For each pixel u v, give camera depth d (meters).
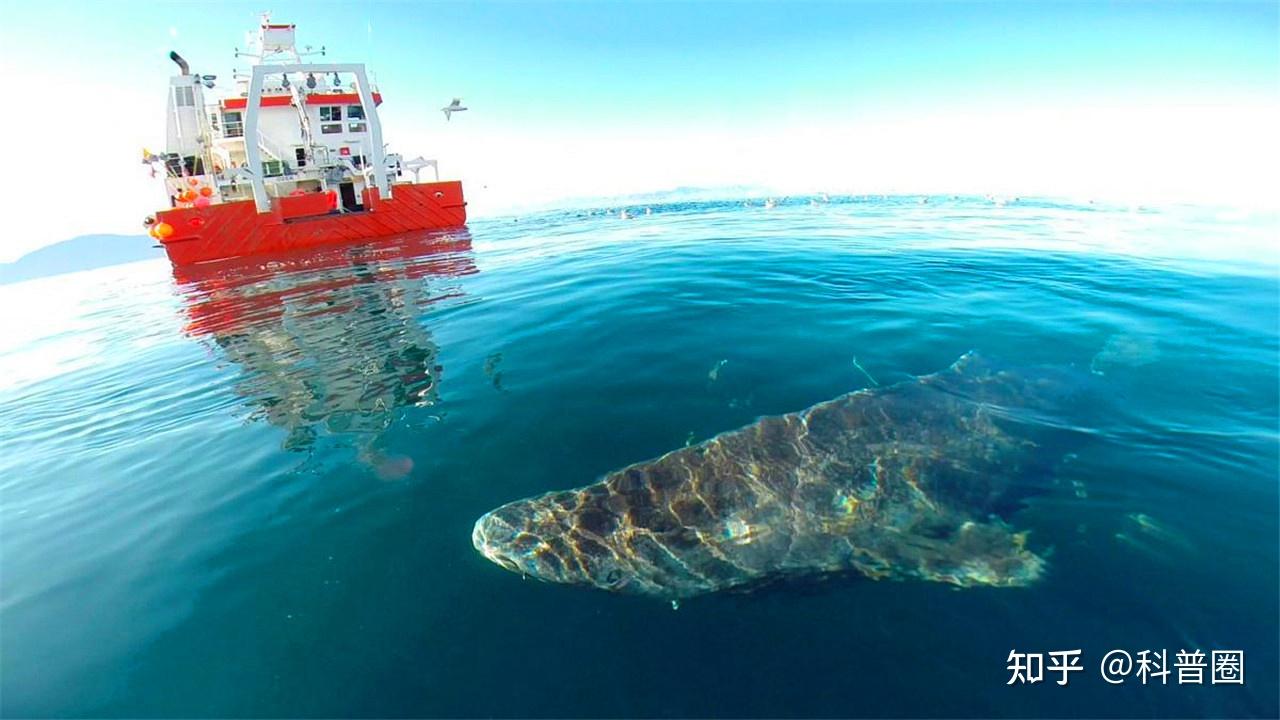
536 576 3.49
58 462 5.70
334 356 8.02
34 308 20.59
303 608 3.28
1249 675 2.48
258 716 2.66
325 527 4.02
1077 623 2.85
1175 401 4.98
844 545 3.60
